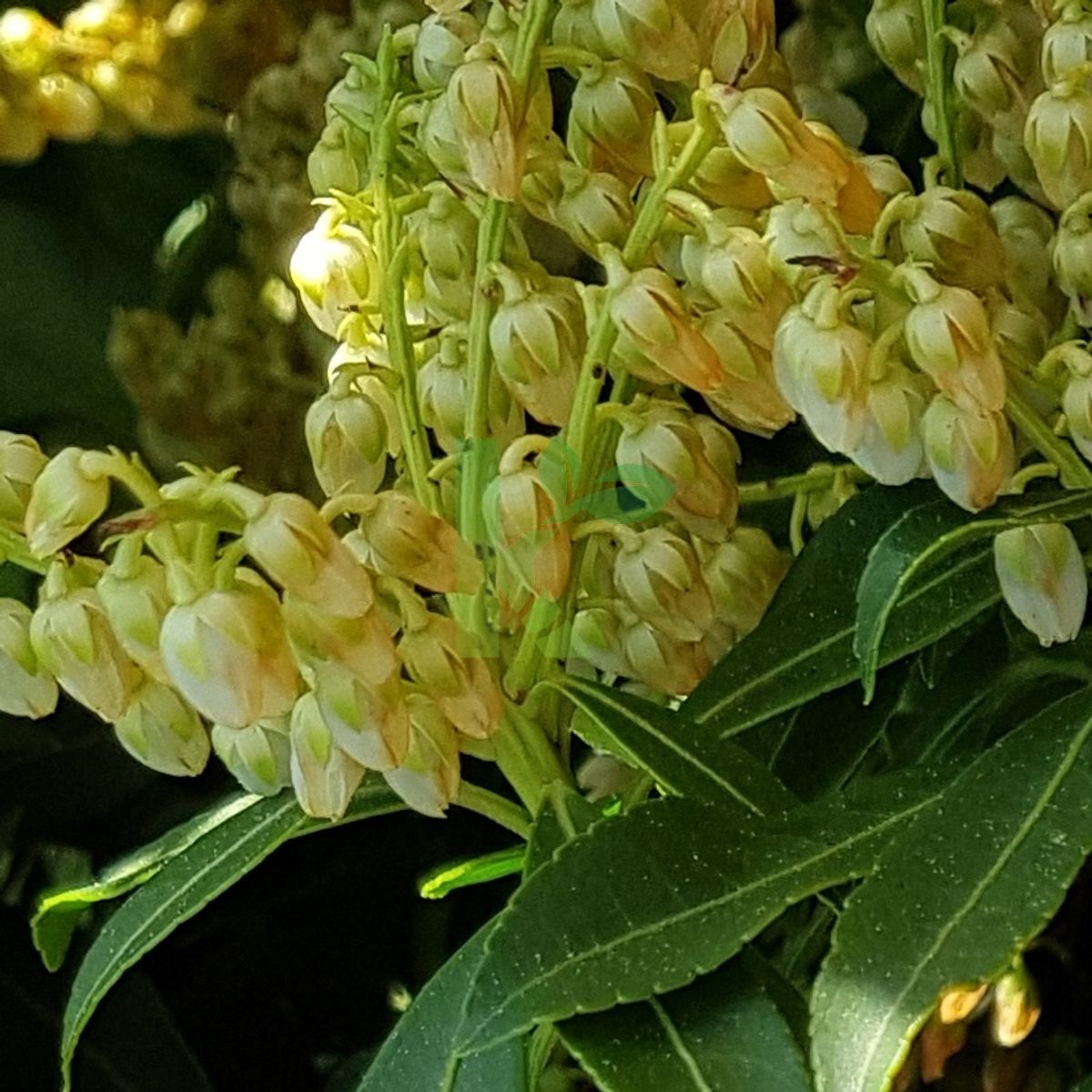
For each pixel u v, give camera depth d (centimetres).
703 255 10
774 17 11
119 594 9
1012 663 11
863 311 10
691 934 9
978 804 9
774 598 11
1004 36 11
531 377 10
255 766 10
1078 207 10
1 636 9
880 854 9
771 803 10
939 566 10
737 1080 8
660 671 11
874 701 12
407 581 9
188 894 10
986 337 9
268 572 8
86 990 10
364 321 11
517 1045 9
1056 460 10
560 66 11
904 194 10
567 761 11
